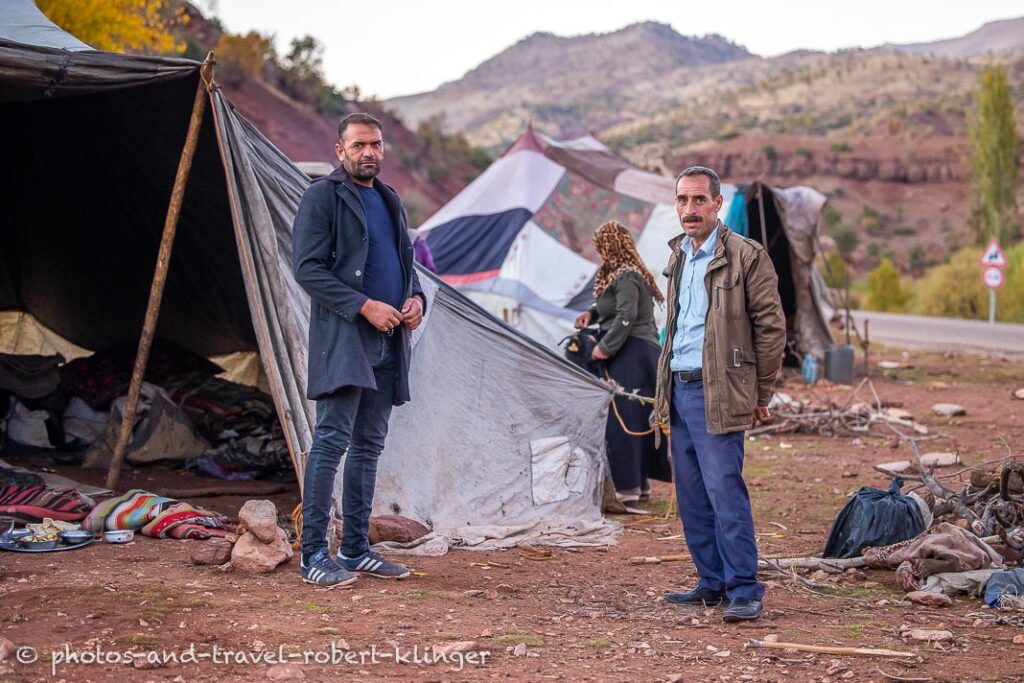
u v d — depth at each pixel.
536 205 15.44
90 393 8.91
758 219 17.05
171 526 6.16
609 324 8.11
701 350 5.00
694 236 5.03
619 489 7.95
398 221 5.55
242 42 50.66
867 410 12.79
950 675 4.10
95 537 6.09
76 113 7.65
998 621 4.92
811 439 11.55
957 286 34.72
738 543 4.92
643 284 8.01
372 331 5.34
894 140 127.44
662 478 7.99
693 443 5.11
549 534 6.77
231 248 8.64
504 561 6.12
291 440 6.09
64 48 6.82
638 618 4.95
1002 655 4.39
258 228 6.34
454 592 5.29
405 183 53.00
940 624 4.89
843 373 16.11
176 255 9.02
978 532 6.02
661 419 5.25
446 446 6.85
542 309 14.45
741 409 4.87
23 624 4.43
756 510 7.86
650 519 7.59
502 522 6.98
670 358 5.18
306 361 6.28
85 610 4.64
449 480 6.83
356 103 59.41
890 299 38.66
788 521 7.47
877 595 5.47
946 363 19.56
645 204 15.27
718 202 5.02
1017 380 16.97
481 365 7.11
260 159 6.59
